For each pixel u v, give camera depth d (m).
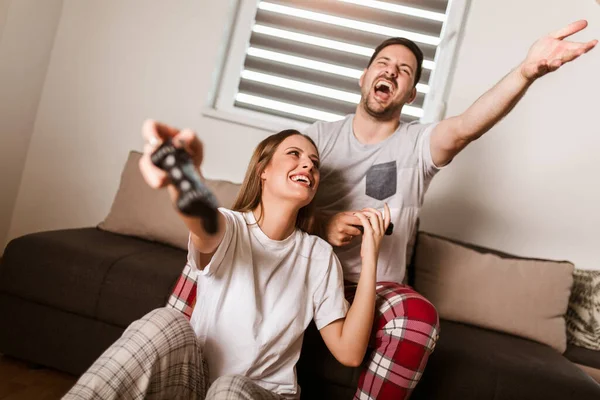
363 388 1.22
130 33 2.39
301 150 1.24
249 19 2.47
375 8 2.45
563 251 2.22
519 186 2.24
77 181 2.41
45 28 2.32
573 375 1.51
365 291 1.16
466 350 1.52
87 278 1.55
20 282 1.57
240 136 2.35
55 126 2.42
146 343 0.94
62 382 1.60
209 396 0.90
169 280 1.56
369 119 1.50
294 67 2.48
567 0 2.21
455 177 2.27
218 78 2.47
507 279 1.91
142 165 0.70
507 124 2.25
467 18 2.33
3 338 1.59
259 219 1.21
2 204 2.36
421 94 2.42
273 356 1.11
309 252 1.22
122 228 2.02
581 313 2.00
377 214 1.25
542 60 1.06
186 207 0.66
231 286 1.12
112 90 2.39
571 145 2.22
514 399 1.44
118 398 0.90
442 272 1.93
